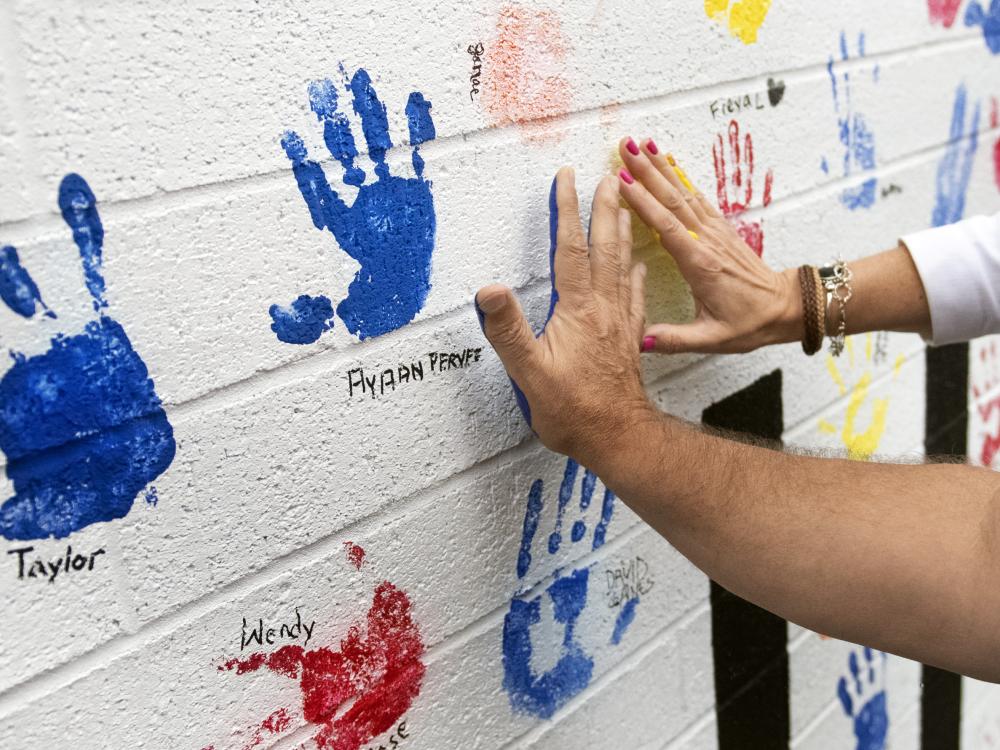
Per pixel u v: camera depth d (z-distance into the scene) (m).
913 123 1.61
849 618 0.82
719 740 1.47
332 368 0.90
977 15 1.73
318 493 0.91
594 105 1.09
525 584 1.13
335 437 0.91
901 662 1.86
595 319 0.94
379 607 0.98
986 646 0.77
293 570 0.90
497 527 1.09
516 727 1.16
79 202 0.72
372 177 0.90
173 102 0.75
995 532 0.78
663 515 0.90
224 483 0.84
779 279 1.16
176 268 0.78
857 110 1.48
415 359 0.97
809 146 1.40
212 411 0.82
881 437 1.69
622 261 1.00
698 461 0.89
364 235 0.90
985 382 2.00
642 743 1.34
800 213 1.40
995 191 1.89
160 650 0.82
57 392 0.73
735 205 1.29
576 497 1.17
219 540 0.84
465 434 1.03
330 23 0.84
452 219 0.97
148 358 0.77
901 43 1.55
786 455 0.90
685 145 1.21
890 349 1.67
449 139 0.96
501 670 1.12
